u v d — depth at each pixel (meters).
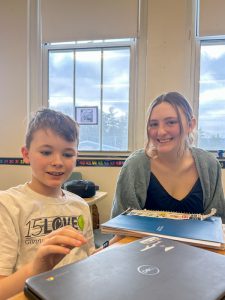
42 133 0.85
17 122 2.74
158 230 0.65
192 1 2.46
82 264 0.43
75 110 2.81
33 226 0.81
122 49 2.69
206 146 2.59
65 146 0.86
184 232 0.63
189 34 2.47
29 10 2.72
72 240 0.50
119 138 2.74
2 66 2.75
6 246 0.72
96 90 2.76
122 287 0.37
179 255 0.48
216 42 2.52
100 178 2.66
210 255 0.49
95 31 2.62
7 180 2.77
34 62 2.76
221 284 0.39
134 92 2.67
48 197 0.88
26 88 2.72
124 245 0.53
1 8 2.73
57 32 2.69
